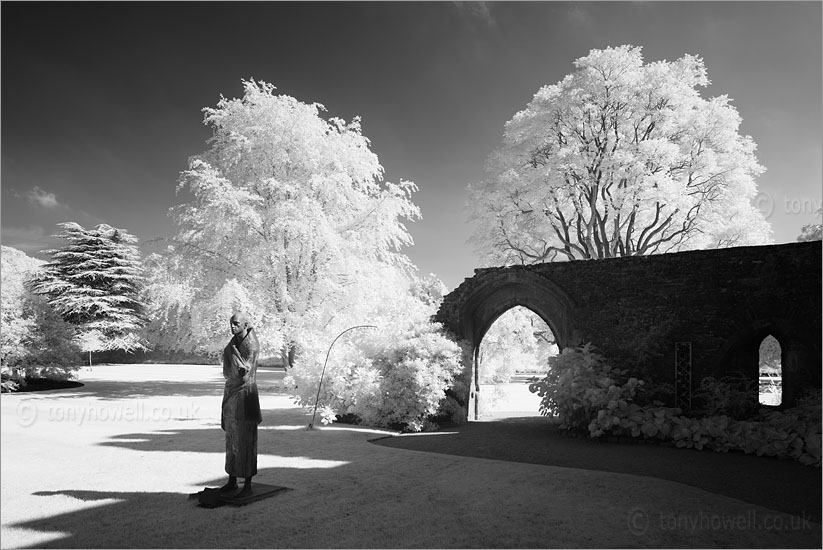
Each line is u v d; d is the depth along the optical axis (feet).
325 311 73.05
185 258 75.31
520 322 77.20
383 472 27.76
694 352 41.70
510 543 17.75
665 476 27.58
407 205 77.15
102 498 22.50
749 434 33.81
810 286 38.65
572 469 28.81
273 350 69.62
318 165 78.02
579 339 45.50
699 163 80.12
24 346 69.26
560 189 82.99
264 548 17.16
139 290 137.28
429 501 22.49
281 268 73.20
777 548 17.61
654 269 43.86
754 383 41.47
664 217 84.99
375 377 46.34
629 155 76.48
